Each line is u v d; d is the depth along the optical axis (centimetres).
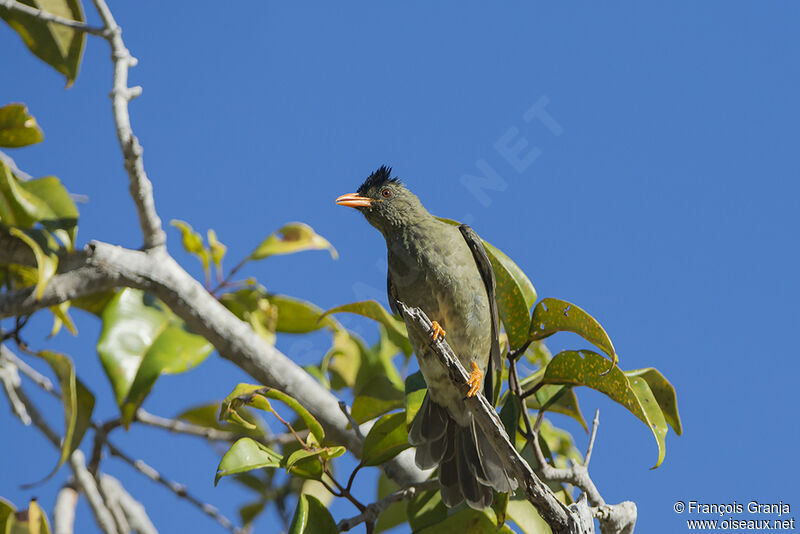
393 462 959
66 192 927
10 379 954
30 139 995
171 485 960
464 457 878
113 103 875
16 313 868
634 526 762
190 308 913
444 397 909
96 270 883
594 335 779
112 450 945
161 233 912
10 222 920
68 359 847
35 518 860
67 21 889
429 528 830
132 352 916
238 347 921
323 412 931
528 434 787
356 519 791
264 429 1043
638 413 777
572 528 670
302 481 1066
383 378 956
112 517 923
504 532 834
